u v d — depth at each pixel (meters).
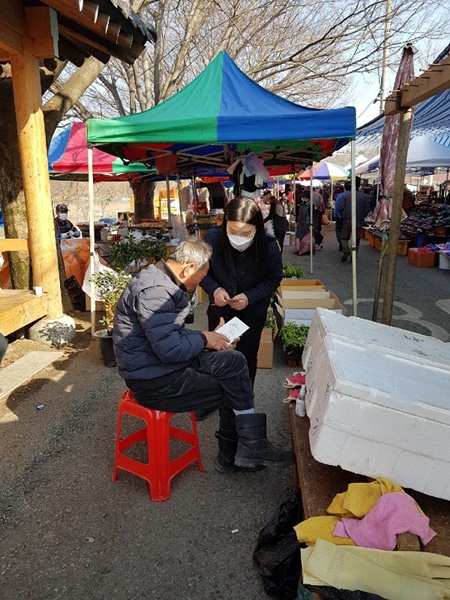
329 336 2.33
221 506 2.59
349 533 1.71
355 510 1.79
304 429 2.54
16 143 5.25
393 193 4.62
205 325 5.96
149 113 4.82
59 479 2.82
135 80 11.81
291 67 11.24
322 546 1.61
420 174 24.58
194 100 4.81
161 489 2.62
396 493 1.79
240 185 6.00
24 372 4.34
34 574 2.13
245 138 4.43
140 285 2.37
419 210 16.34
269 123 4.39
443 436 1.76
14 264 5.45
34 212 4.84
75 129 10.04
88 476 2.85
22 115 4.56
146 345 2.43
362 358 2.16
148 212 12.28
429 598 1.44
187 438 2.98
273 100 4.95
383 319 4.89
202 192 14.57
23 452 3.11
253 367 3.17
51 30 4.41
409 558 1.54
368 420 1.79
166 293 2.36
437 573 1.53
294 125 4.41
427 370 2.22
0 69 5.49
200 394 2.53
